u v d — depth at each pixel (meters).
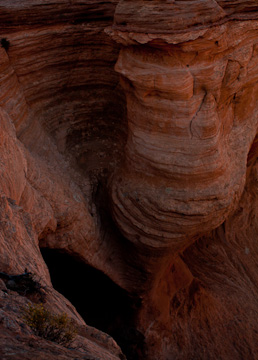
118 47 9.38
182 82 7.61
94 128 10.68
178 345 11.84
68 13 8.92
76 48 9.40
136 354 11.53
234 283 13.95
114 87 10.10
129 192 9.16
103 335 4.52
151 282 10.68
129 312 11.48
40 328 3.18
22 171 6.88
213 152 8.45
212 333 12.32
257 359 11.98
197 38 7.23
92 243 9.82
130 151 9.02
